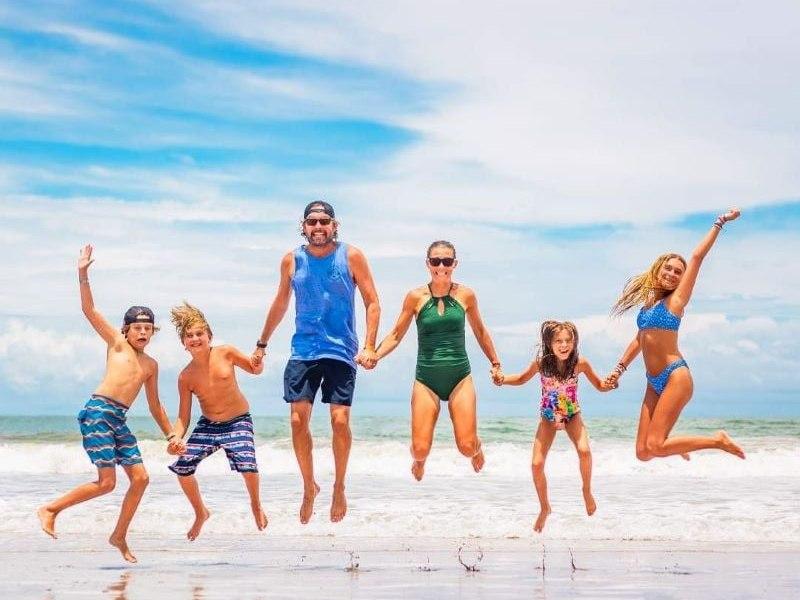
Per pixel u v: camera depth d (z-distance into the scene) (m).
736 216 7.95
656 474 16.81
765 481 15.48
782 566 7.90
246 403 8.35
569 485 14.72
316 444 22.25
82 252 8.04
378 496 13.11
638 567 7.82
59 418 44.06
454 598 6.23
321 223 8.04
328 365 8.06
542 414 8.81
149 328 8.05
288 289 8.24
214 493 13.48
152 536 9.93
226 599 6.14
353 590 6.55
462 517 10.84
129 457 7.88
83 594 6.32
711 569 7.72
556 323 8.70
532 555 8.62
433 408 8.49
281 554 8.66
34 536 9.86
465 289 8.61
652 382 8.16
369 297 8.22
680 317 8.09
